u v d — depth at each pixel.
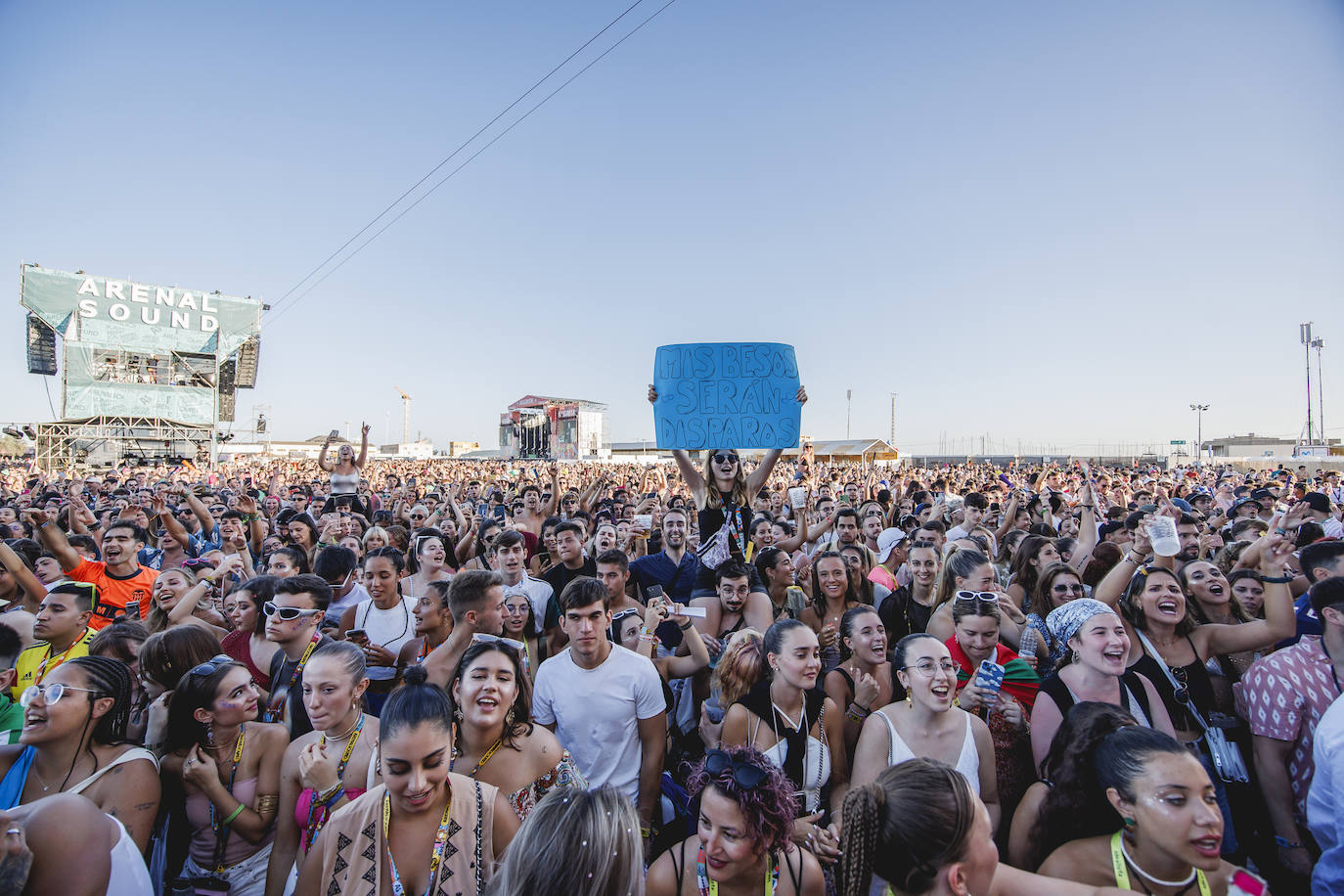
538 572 6.50
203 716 2.92
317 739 3.03
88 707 2.65
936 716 3.04
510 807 2.55
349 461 10.73
